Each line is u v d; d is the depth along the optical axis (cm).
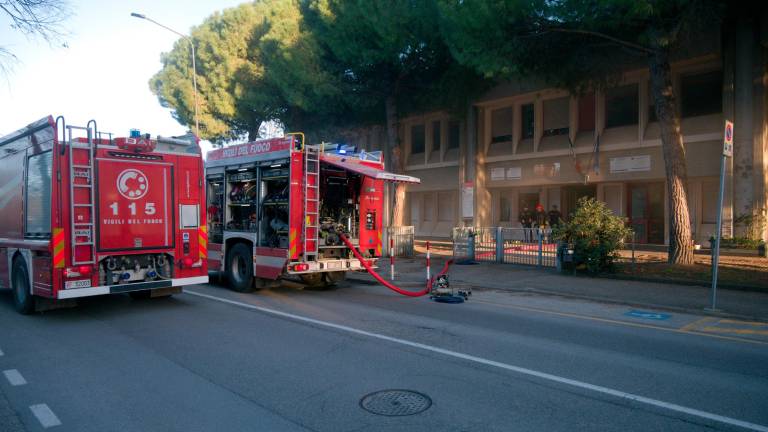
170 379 577
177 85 2641
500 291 1191
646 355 665
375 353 673
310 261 1122
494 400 508
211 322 866
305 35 2011
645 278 1236
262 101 2327
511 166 2342
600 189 2117
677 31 1309
